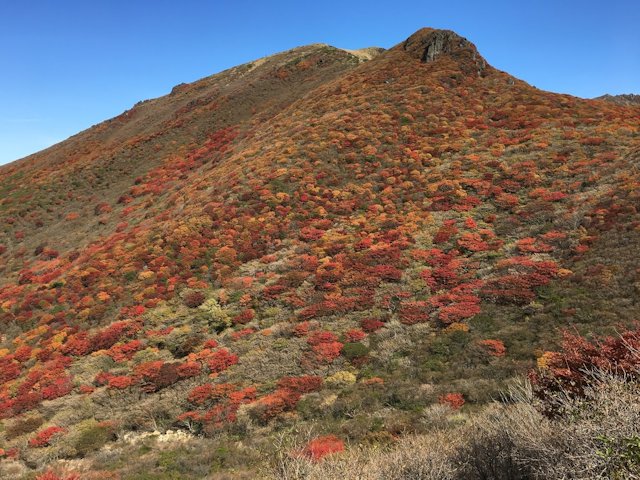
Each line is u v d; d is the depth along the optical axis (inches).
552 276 716.7
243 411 558.3
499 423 242.5
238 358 689.6
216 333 778.8
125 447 540.1
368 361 624.7
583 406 181.2
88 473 466.6
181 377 672.4
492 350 570.6
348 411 510.6
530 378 243.4
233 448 479.5
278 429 510.9
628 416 154.6
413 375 566.6
